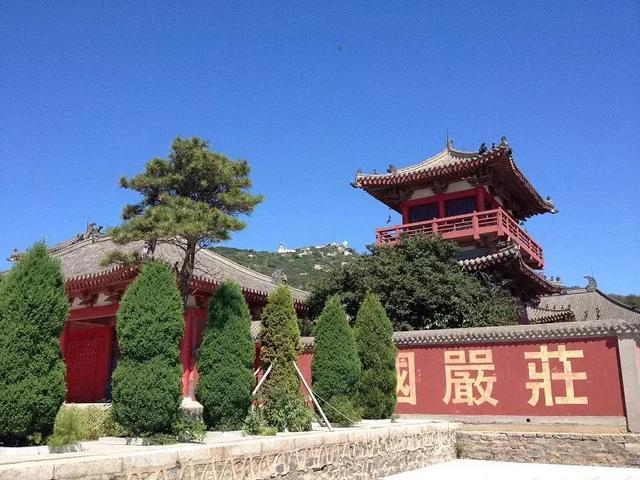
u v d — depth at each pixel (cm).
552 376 2089
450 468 1869
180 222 1491
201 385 1499
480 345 2233
